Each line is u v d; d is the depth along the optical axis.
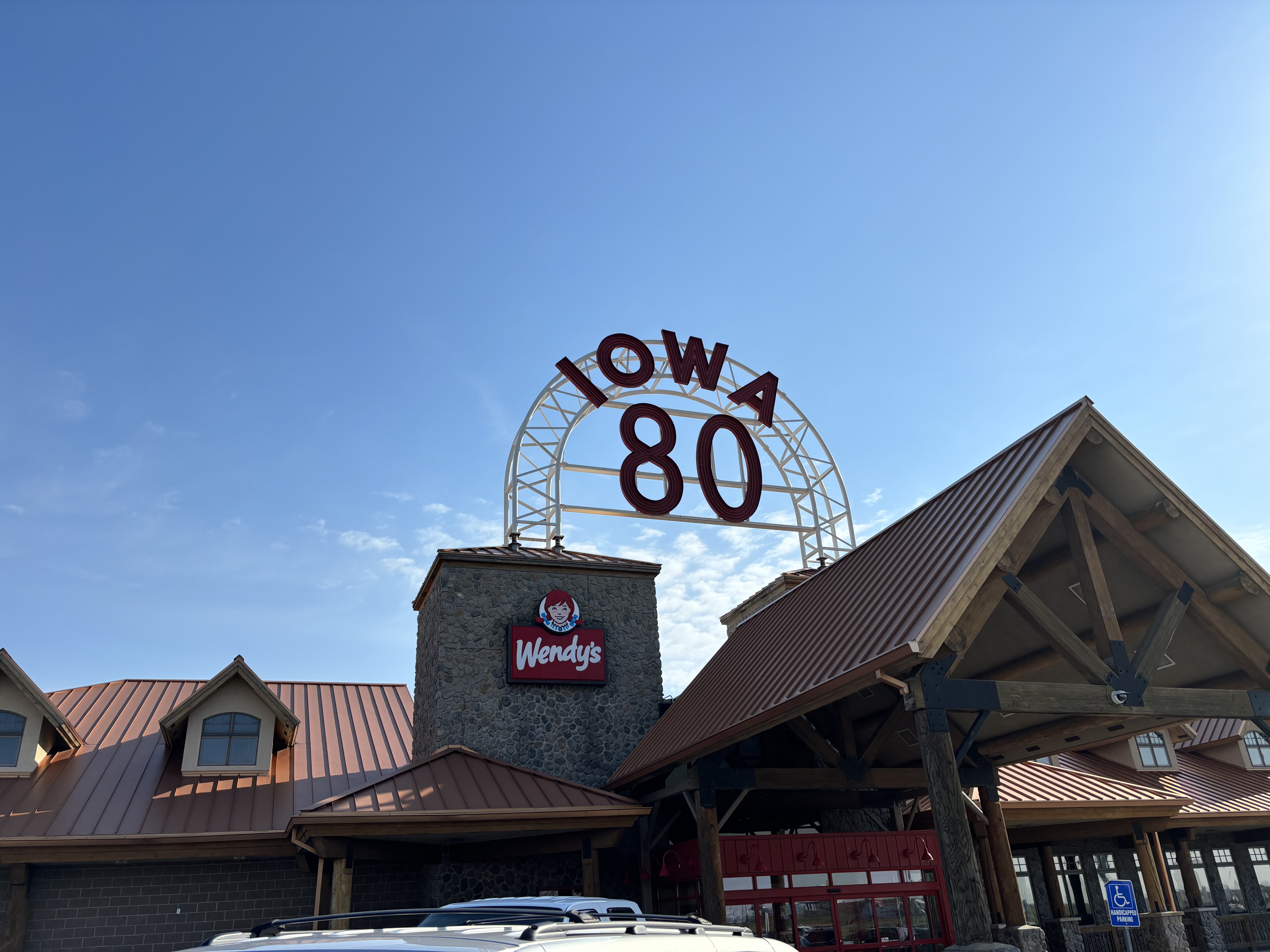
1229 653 13.91
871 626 11.70
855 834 15.93
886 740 17.03
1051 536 13.60
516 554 21.12
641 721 20.33
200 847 15.66
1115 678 11.70
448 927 4.54
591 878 15.75
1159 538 13.39
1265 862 26.05
